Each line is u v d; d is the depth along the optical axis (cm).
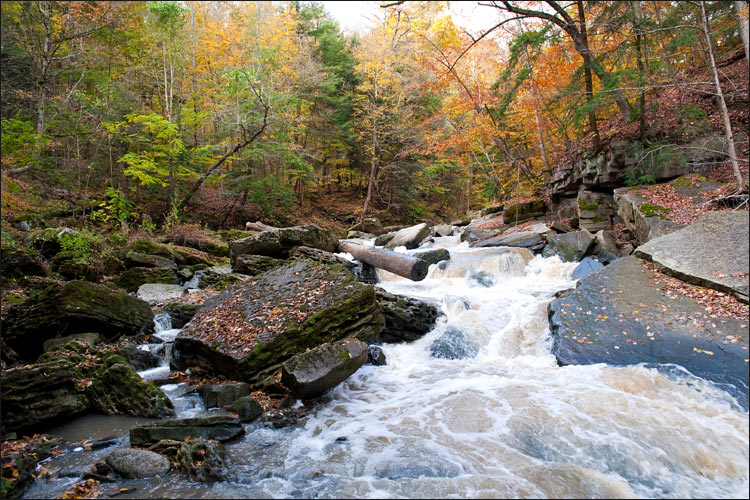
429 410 478
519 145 1997
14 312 660
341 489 337
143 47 1822
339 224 2745
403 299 778
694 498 320
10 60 1233
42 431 457
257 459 390
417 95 2597
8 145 595
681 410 443
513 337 705
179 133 1664
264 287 742
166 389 566
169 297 980
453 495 321
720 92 931
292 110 2322
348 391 555
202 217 2152
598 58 1198
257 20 2453
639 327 610
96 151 1720
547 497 315
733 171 1009
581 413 441
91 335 667
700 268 689
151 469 366
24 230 1227
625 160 1193
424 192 3422
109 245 1234
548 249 1127
